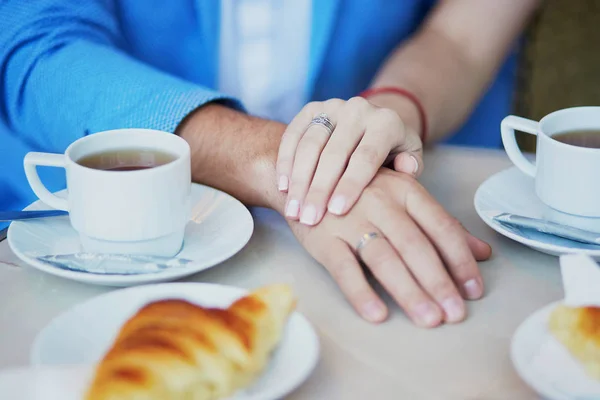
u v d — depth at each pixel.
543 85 2.30
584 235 0.69
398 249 0.65
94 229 0.66
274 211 0.79
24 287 0.66
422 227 0.67
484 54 1.15
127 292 0.59
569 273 0.58
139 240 0.66
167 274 0.64
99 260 0.66
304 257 0.71
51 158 0.67
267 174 0.77
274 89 1.22
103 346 0.55
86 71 0.87
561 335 0.55
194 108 0.82
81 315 0.57
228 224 0.72
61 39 0.93
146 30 1.12
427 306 0.61
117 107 0.83
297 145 0.74
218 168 0.79
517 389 0.55
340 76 1.25
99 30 0.98
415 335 0.60
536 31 2.41
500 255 0.71
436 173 0.87
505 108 1.46
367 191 0.69
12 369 0.53
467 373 0.57
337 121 0.75
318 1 1.17
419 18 1.31
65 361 0.53
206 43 1.16
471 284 0.65
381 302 0.62
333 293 0.65
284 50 1.19
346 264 0.65
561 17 2.59
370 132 0.73
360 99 0.76
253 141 0.79
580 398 0.51
